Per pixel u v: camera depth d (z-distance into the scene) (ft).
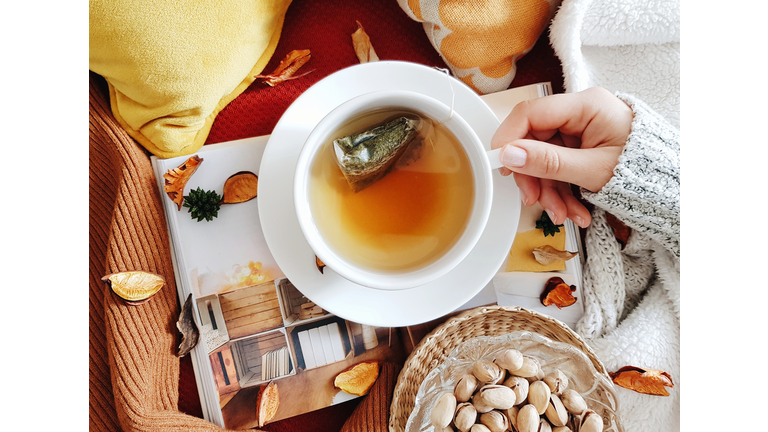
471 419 1.07
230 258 1.35
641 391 1.33
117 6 1.20
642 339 1.35
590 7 1.36
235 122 1.43
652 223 1.25
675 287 1.37
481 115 1.17
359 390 1.37
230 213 1.35
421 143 1.12
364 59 1.45
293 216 1.16
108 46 1.22
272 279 1.37
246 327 1.37
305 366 1.38
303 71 1.45
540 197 1.31
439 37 1.37
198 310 1.35
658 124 1.17
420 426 1.15
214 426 1.32
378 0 1.47
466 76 1.41
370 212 1.16
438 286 1.18
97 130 1.32
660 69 1.40
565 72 1.37
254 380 1.37
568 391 1.10
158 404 1.33
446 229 1.14
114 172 1.36
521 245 1.40
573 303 1.38
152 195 1.32
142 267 1.29
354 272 1.08
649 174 1.16
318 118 1.16
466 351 1.17
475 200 1.10
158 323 1.32
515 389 1.08
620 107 1.21
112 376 1.28
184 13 1.23
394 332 1.40
